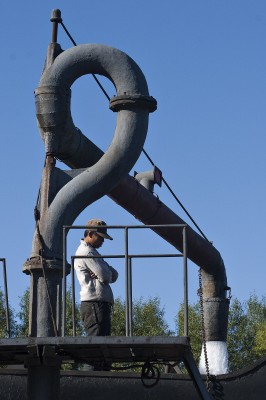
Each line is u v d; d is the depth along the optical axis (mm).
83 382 10945
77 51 11930
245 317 40406
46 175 11531
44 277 10805
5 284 11047
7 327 11008
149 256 10102
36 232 11188
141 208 13906
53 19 12250
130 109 11773
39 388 9391
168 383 10938
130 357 10109
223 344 16188
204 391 9711
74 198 11391
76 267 11781
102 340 8953
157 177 14336
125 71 11898
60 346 9195
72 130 11969
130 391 10922
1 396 10805
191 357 9742
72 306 10422
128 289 9992
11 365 11328
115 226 10109
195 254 15625
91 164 12586
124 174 11688
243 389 11070
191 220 15617
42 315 10930
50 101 11750
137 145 11727
